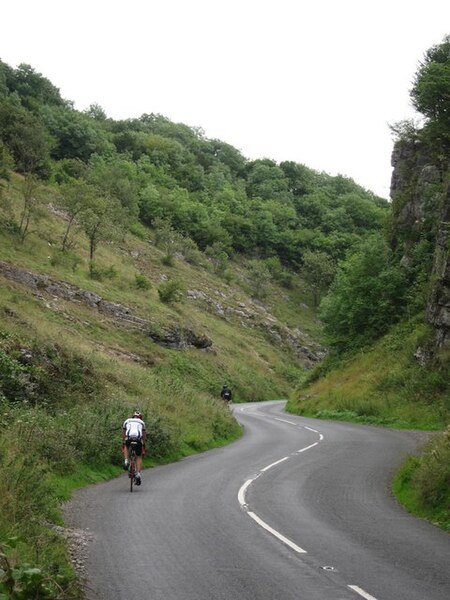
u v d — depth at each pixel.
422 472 13.77
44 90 153.75
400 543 9.77
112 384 26.95
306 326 105.62
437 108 45.50
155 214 113.25
